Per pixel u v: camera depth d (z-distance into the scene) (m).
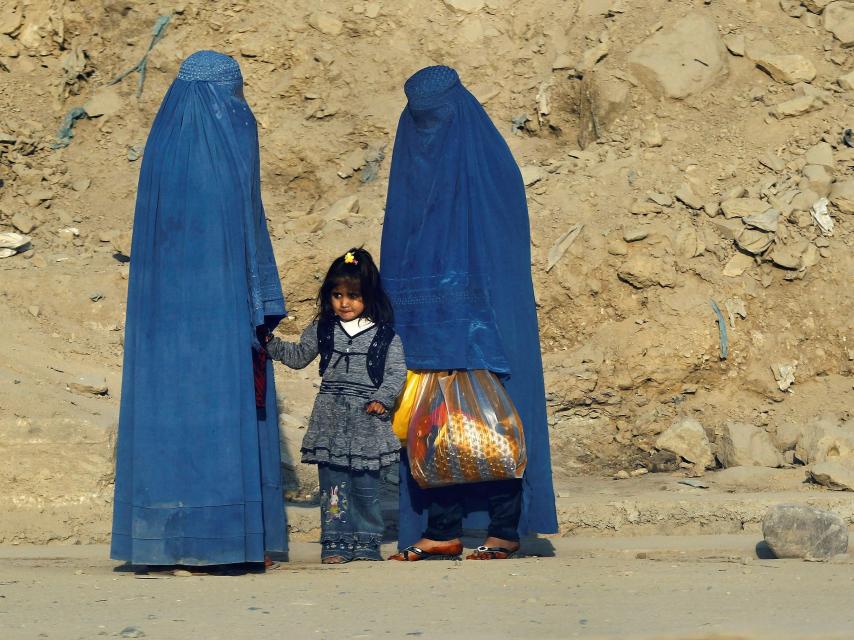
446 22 37.19
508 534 18.88
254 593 15.26
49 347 27.56
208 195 17.33
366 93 36.44
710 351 28.86
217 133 17.61
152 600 14.76
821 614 13.29
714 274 29.69
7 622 13.34
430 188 18.91
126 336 17.62
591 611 13.70
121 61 38.12
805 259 29.72
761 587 15.34
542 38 36.72
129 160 36.22
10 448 21.27
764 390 28.86
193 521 16.86
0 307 28.86
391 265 19.25
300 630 12.77
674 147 33.03
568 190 31.58
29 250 32.25
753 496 23.22
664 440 27.27
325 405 18.67
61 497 21.31
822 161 32.06
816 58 35.09
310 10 37.47
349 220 32.38
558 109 35.47
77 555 19.69
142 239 17.58
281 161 35.47
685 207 30.94
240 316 17.31
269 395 18.19
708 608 13.79
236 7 37.72
